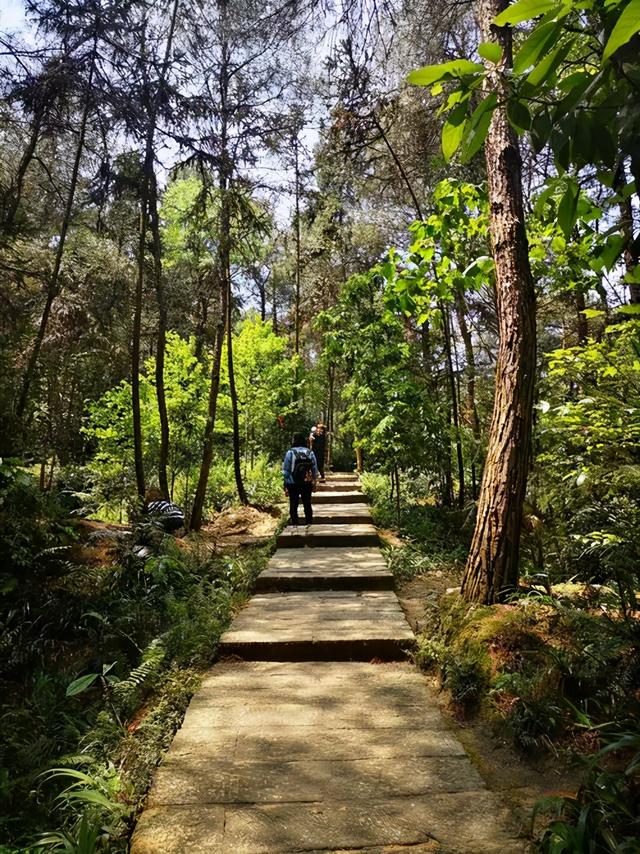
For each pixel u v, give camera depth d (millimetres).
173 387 12742
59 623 5191
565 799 2350
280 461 19125
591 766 2400
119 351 12406
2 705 3871
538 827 2428
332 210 16016
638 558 3975
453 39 7023
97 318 10508
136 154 8828
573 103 1283
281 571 6953
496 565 4430
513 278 4551
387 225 15539
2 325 7738
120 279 10750
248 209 10602
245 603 5988
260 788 2756
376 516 10672
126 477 9742
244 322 18125
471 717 3535
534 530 5590
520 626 3891
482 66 1355
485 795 2684
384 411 9852
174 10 8672
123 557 6438
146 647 4703
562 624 3883
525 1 1137
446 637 4395
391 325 10406
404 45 6824
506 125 4688
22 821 2756
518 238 4590
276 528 10195
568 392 5781
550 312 8633
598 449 4664
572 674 3355
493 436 4582
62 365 10625
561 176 1721
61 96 7805
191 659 4453
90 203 9133
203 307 17359
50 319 10586
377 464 10867
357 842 2350
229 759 3027
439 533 9047
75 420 12508
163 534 7145
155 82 8109
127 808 2617
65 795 2615
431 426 9781
